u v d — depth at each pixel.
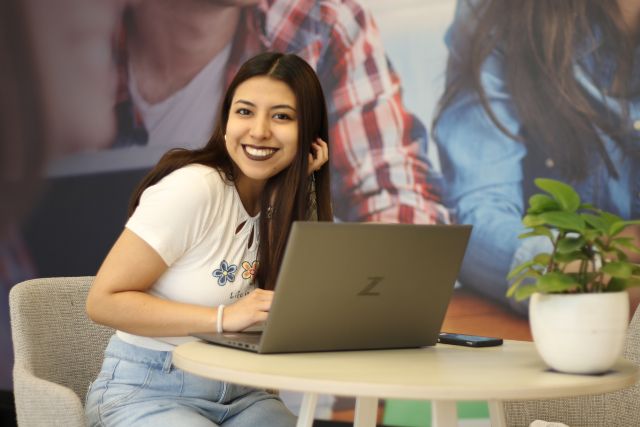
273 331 1.36
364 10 3.76
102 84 4.15
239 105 1.71
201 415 1.62
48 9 4.21
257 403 1.77
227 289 1.70
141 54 4.09
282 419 1.75
